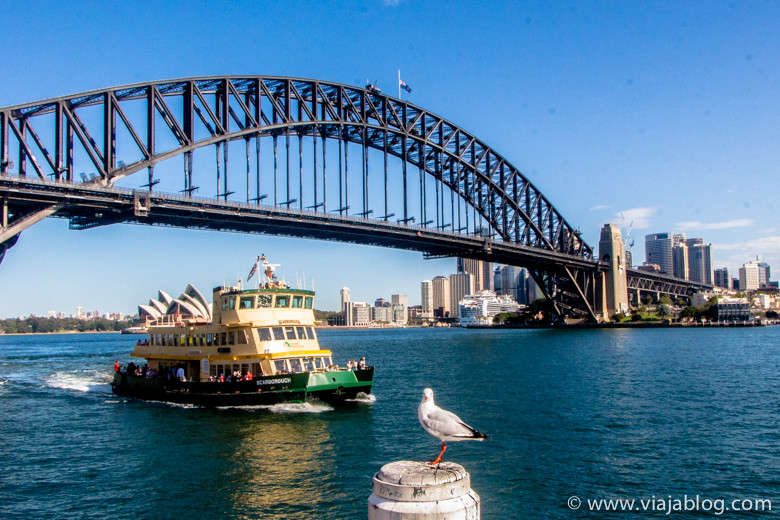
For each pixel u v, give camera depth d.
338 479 27.70
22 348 186.88
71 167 75.75
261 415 41.69
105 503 25.33
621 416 41.44
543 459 30.78
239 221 98.25
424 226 133.00
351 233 118.88
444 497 6.70
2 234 69.38
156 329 53.91
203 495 26.02
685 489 26.47
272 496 25.70
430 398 11.31
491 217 159.88
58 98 74.38
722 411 43.12
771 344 119.69
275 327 44.91
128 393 53.75
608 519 23.34
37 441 36.25
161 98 86.50
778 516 23.58
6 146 69.69
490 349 117.31
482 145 156.00
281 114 104.56
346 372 45.44
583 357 91.50
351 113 124.31
